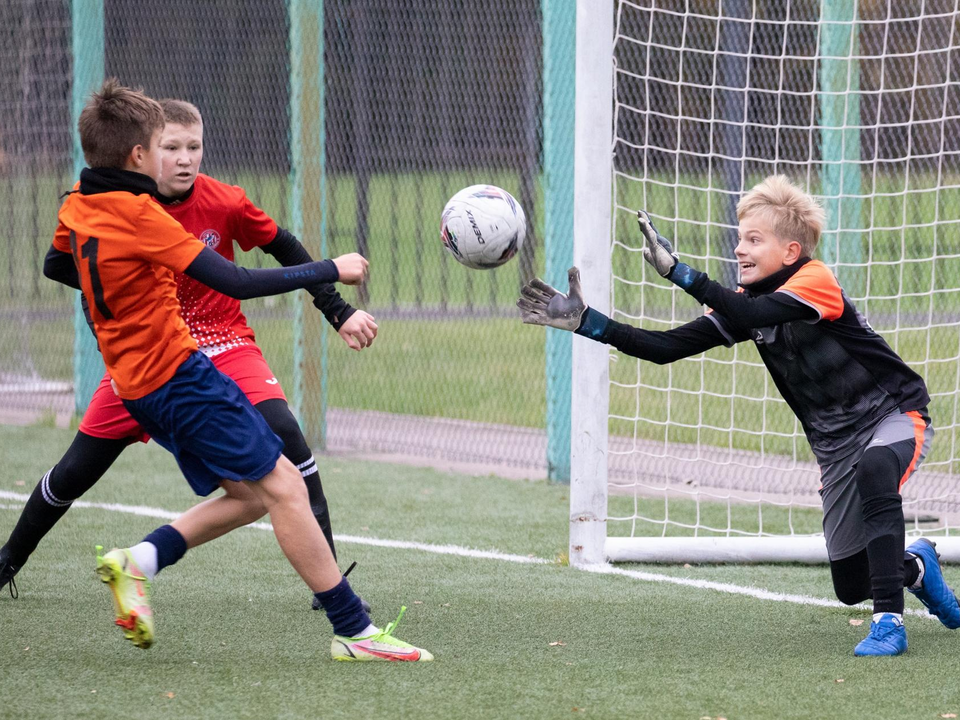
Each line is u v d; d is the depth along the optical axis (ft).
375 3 115.75
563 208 84.23
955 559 61.36
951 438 80.18
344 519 72.59
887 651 44.50
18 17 117.19
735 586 56.70
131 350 40.98
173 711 37.70
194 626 48.52
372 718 37.17
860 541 46.50
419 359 137.08
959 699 39.45
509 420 109.50
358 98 121.49
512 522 71.97
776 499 79.71
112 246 40.06
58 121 118.52
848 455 46.06
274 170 127.44
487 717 37.35
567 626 49.24
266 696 39.27
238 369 49.85
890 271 127.03
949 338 98.17
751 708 38.42
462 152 116.57
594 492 60.90
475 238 46.42
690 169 111.55
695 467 89.45
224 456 41.11
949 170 83.87
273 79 117.19
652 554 61.31
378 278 197.26
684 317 135.95
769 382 112.68
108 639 46.26
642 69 113.09
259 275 40.91
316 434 97.91
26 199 120.57
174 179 48.37
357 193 130.62
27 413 112.57
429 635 47.75
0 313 122.72
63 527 68.74
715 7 117.50
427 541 66.64
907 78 100.73
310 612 50.90
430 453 97.04
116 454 50.08
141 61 115.44
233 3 116.06
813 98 70.59
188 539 42.68
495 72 111.14
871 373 45.47
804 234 45.39
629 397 108.17
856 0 72.28
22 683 40.55
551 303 44.14
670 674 42.24
